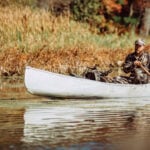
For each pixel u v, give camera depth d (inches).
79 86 1350.9
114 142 856.9
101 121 1039.0
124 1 2947.8
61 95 1344.7
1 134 916.6
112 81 1402.6
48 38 2071.9
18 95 1390.3
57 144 844.0
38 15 2148.1
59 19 2209.6
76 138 885.8
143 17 2984.7
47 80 1322.6
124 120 1050.7
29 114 1120.8
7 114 1119.6
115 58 2086.6
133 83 1414.9
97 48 2134.6
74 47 2036.2
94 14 2711.6
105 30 2721.5
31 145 837.2
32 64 1893.5
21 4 2402.8
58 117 1083.9
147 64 1418.6
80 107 1227.2
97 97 1368.1
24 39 2012.8
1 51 1911.9
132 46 2317.9
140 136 901.2
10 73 1863.9
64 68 1910.7
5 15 2082.9
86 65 1952.5
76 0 2711.6
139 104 1282.0
